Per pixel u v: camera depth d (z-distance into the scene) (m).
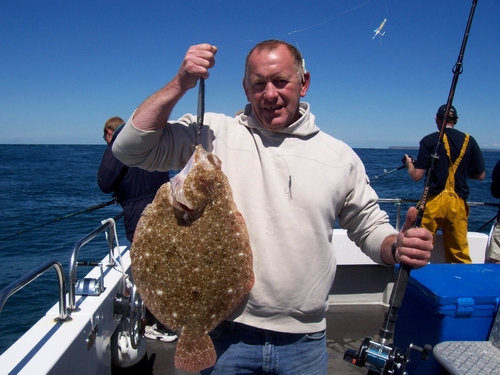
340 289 4.49
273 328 1.80
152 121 1.71
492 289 2.60
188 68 1.62
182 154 1.95
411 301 2.83
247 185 1.85
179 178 1.81
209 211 1.78
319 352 1.91
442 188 4.46
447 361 2.25
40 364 1.94
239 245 1.78
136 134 1.72
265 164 1.84
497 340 2.40
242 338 1.84
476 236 4.86
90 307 2.53
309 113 1.95
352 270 4.49
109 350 2.82
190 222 1.78
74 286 2.47
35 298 6.71
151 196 3.93
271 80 1.77
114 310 2.87
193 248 1.76
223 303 1.77
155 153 1.87
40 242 10.24
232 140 1.93
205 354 1.74
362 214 1.99
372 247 1.97
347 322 4.05
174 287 1.76
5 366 1.91
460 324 2.51
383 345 1.79
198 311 1.75
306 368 1.87
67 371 2.10
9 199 17.14
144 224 1.82
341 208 1.96
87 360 2.38
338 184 1.86
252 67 1.80
